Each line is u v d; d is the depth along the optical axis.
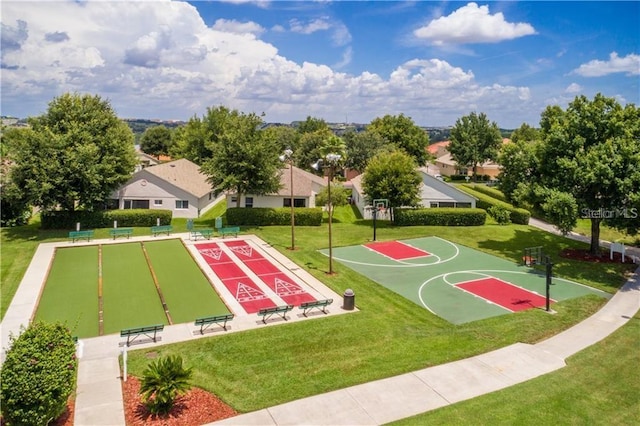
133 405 12.87
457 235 38.75
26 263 27.73
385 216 47.25
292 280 25.86
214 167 40.12
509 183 33.12
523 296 23.69
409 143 89.31
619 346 17.33
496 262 30.41
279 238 36.53
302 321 19.62
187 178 48.53
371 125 98.56
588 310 21.31
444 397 13.66
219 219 38.09
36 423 10.83
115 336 17.92
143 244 33.44
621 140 26.62
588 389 14.13
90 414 12.34
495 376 14.97
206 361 15.75
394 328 19.06
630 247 34.28
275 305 21.86
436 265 29.67
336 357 16.23
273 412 12.74
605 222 28.23
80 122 37.16
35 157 33.69
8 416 10.75
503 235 38.81
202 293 23.50
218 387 14.01
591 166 26.59
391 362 15.88
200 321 17.89
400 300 22.84
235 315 20.38
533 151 31.45
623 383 14.52
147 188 43.34
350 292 21.22
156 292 23.53
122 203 43.16
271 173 40.41
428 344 17.42
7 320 19.42
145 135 108.81
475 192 59.47
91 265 27.98
